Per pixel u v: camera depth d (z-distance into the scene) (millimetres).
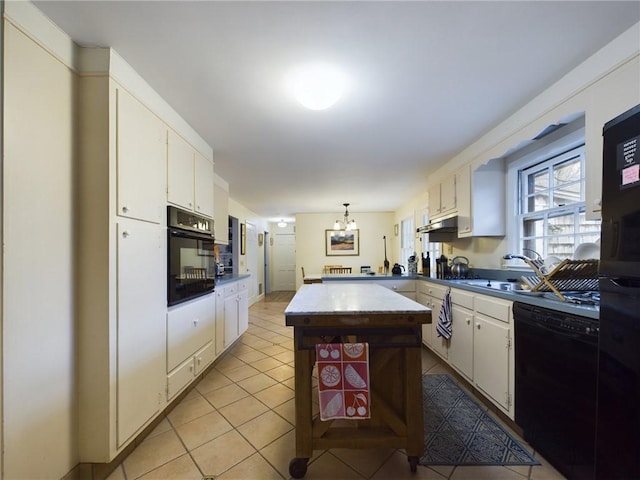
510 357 1797
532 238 2582
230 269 5527
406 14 1267
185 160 2258
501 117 2258
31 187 1206
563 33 1388
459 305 2484
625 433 938
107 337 1425
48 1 1183
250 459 1573
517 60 1585
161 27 1326
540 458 1544
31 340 1198
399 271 4141
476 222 2805
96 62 1450
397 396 1544
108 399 1424
